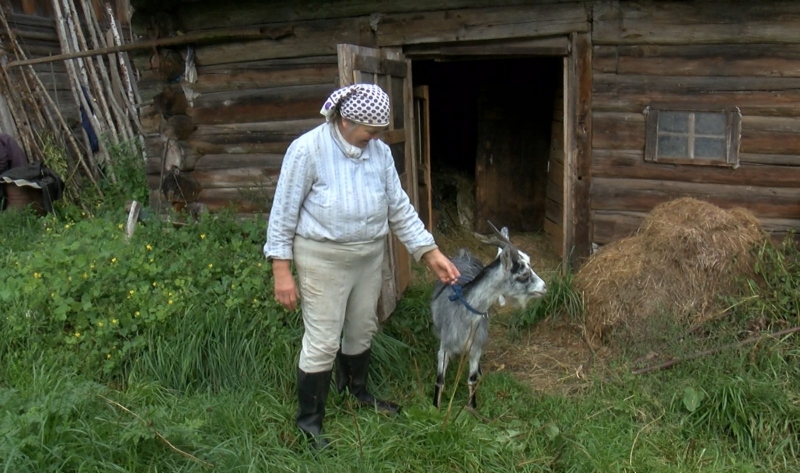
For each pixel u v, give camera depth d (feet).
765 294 14.05
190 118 19.52
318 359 10.81
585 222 17.38
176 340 13.30
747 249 14.35
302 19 17.99
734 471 10.69
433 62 26.07
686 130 16.34
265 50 18.42
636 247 15.15
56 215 22.56
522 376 13.82
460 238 22.79
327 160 9.80
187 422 10.68
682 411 12.08
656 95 16.38
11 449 9.20
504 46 17.03
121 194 25.61
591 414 12.14
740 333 13.55
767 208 16.29
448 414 10.96
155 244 17.58
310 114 18.52
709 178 16.48
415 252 11.02
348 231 10.05
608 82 16.60
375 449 10.78
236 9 18.30
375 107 9.41
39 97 27.14
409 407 12.37
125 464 9.82
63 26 27.99
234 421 11.33
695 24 15.84
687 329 13.70
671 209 15.44
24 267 15.93
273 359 13.09
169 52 18.98
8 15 27.04
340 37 17.79
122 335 13.39
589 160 17.06
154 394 12.26
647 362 13.37
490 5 16.78
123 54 29.73
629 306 14.19
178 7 18.75
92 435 9.95
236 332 13.52
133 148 27.14
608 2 16.15
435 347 14.56
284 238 10.04
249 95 18.89
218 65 18.98
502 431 11.43
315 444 11.05
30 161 26.23
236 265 15.64
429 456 10.68
